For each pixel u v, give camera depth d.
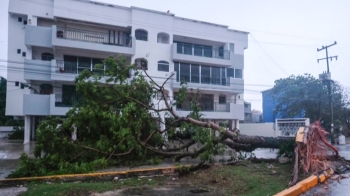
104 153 9.66
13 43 21.20
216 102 25.66
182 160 11.52
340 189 6.44
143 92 11.40
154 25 23.81
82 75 11.10
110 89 11.04
